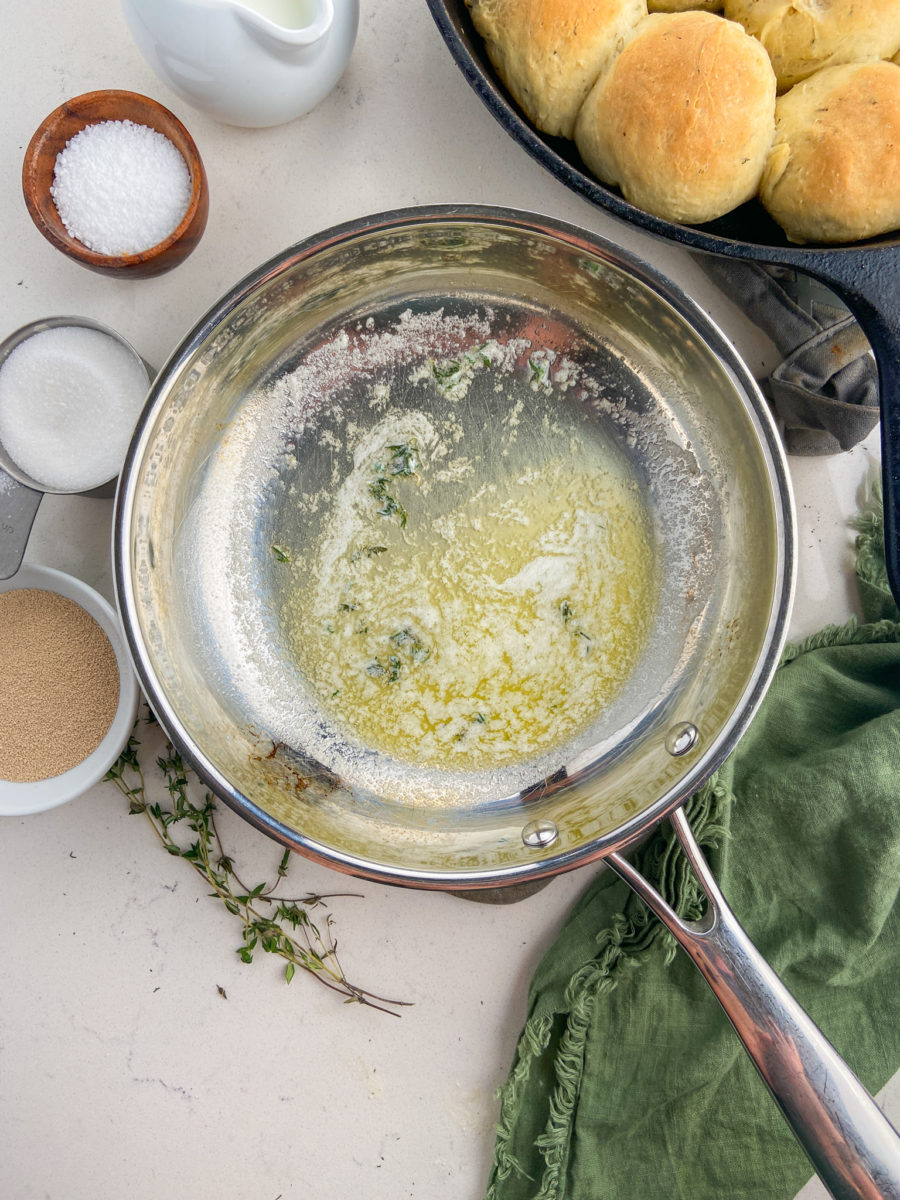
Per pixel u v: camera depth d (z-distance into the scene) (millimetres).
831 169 309
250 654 364
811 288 366
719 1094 378
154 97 368
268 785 354
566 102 328
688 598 365
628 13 318
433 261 344
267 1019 391
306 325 354
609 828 331
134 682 345
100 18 364
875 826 369
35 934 385
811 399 353
